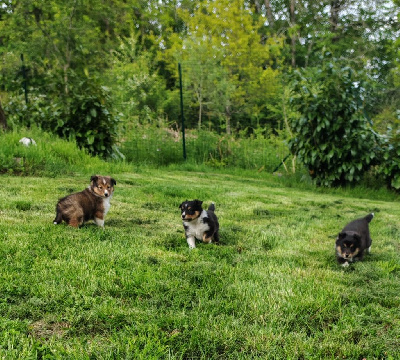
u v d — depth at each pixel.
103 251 2.15
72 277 1.81
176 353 1.39
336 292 1.89
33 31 11.09
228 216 3.32
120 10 14.70
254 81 11.91
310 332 1.59
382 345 1.50
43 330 1.48
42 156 4.41
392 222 3.60
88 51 10.92
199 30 13.55
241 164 7.29
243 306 1.70
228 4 13.45
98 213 2.58
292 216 3.47
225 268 2.08
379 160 5.78
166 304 1.69
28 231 2.33
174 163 6.98
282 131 7.86
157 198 3.68
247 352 1.45
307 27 14.92
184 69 11.53
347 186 5.79
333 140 5.81
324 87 5.72
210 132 7.71
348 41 14.40
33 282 1.76
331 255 2.49
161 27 16.95
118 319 1.55
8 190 3.29
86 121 5.55
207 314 1.64
